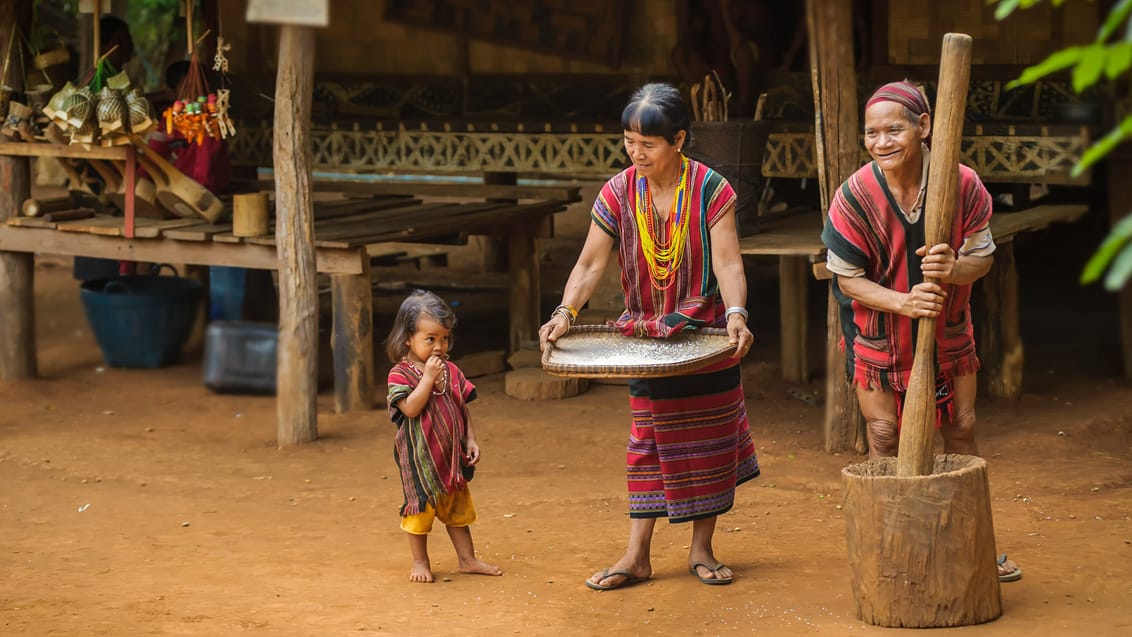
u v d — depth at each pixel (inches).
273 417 430.3
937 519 211.5
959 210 221.1
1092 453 365.7
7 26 460.4
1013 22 484.7
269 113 593.0
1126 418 399.2
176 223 457.7
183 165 483.5
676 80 546.6
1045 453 365.1
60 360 519.8
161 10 1016.9
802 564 262.1
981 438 382.9
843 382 367.2
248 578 259.3
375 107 598.2
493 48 577.9
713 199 235.0
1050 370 470.3
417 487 252.2
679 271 238.2
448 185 549.6
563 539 289.4
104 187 494.6
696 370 214.8
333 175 1037.8
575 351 234.5
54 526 306.7
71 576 261.4
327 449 385.7
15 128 453.7
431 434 251.8
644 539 250.4
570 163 527.5
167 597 245.3
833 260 231.8
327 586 253.0
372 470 362.0
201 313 549.6
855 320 237.1
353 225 452.4
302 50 380.8
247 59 597.3
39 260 768.3
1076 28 475.5
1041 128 438.6
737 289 234.1
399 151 557.6
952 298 228.7
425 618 230.8
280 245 387.2
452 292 642.8
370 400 433.4
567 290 243.6
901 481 211.9
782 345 461.1
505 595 245.3
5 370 478.0
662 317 240.7
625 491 335.3
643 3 550.6
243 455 380.5
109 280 521.7
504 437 400.2
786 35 556.4
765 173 491.2
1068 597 231.1
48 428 414.9
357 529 302.4
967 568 213.9
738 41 503.5
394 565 269.1
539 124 531.5
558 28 565.3
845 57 349.1
